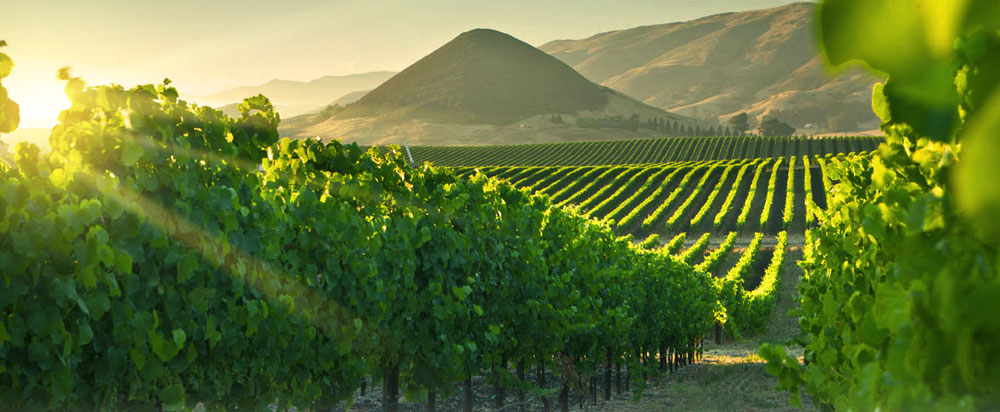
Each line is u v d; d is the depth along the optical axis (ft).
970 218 1.82
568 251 33.65
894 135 8.73
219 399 16.66
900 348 3.73
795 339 21.34
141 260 14.02
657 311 44.24
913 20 1.86
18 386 12.30
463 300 24.98
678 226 179.32
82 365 13.42
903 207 7.75
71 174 13.38
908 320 3.67
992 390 2.95
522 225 29.25
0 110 11.37
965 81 2.77
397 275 21.80
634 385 43.47
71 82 13.89
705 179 220.23
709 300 61.93
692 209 194.80
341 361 20.13
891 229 8.07
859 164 17.29
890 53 1.89
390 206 23.25
